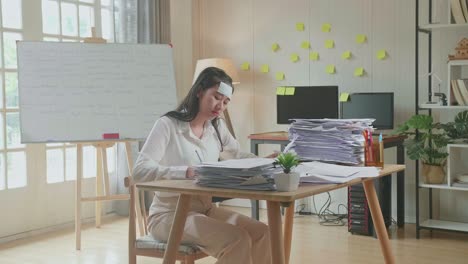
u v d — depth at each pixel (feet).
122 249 13.83
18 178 15.25
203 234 7.34
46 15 15.84
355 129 7.88
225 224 7.36
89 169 17.10
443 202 16.05
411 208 16.51
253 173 6.07
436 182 14.75
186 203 6.83
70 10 16.49
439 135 14.60
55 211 16.14
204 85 8.28
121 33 17.31
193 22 19.95
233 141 9.16
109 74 13.80
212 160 8.67
